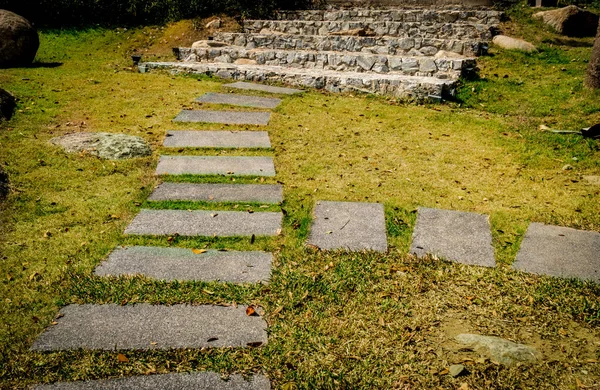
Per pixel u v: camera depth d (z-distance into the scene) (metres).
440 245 4.24
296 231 4.43
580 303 3.50
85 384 2.78
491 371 2.93
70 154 5.71
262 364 2.96
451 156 6.11
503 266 3.96
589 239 4.30
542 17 11.77
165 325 3.24
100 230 4.36
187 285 3.64
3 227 4.29
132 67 9.99
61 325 3.22
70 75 8.96
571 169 5.77
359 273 3.85
